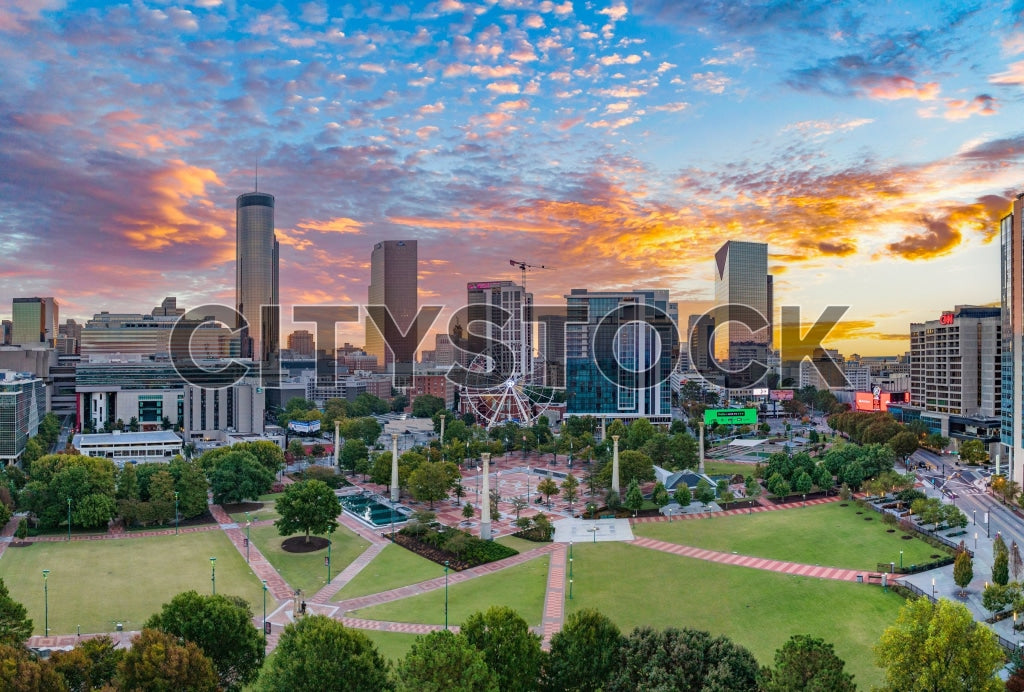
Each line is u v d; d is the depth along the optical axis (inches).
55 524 7465.6
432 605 5413.4
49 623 4982.8
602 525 7869.1
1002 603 4943.4
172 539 7199.8
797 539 7194.9
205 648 3700.8
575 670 3499.0
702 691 3171.8
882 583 5802.2
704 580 5935.0
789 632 4849.9
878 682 4104.3
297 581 5974.4
